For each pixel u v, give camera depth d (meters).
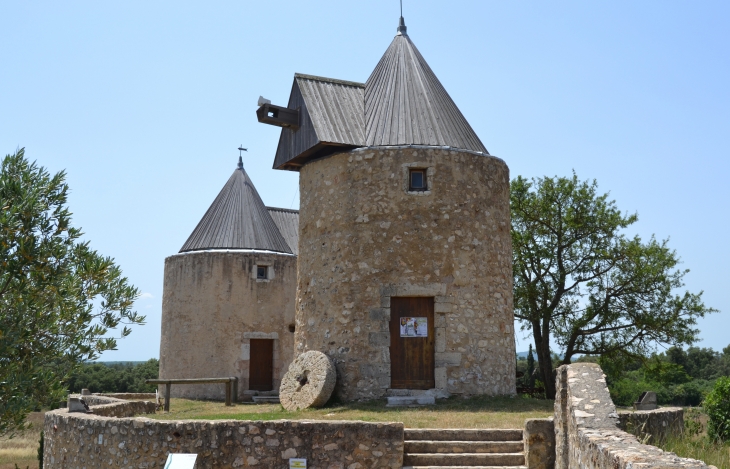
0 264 10.88
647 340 22.98
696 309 22.50
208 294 23.42
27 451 21.98
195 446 10.62
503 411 13.85
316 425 10.56
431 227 15.78
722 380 14.20
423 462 10.79
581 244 23.42
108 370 47.28
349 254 15.91
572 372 9.92
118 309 12.23
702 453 10.23
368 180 16.06
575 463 8.90
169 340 23.86
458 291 15.70
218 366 22.92
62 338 11.63
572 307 23.61
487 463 10.82
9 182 11.34
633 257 22.45
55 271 11.48
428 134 16.59
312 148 16.81
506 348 16.41
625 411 12.01
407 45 18.48
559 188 23.47
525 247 23.55
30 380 10.83
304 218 17.22
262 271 24.09
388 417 12.95
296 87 17.80
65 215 11.74
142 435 11.01
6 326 10.69
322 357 15.31
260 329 23.48
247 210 25.06
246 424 10.60
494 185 16.86
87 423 12.20
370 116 17.20
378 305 15.50
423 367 15.47
